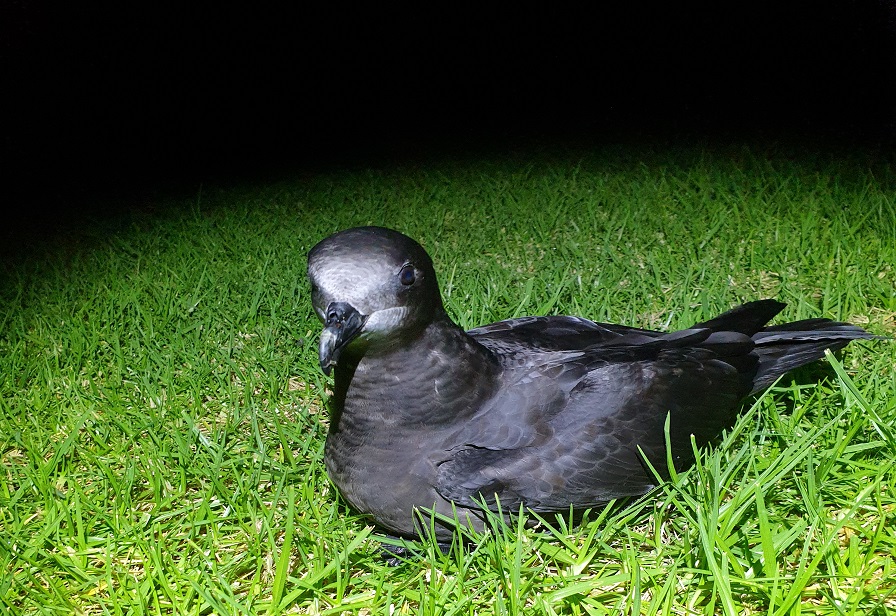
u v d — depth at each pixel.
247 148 1.95
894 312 1.06
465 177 1.62
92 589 0.86
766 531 0.80
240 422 0.99
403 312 0.82
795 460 0.85
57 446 0.96
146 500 0.92
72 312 1.17
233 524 0.90
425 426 0.85
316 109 2.15
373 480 0.85
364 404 0.85
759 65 2.07
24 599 0.85
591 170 1.58
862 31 2.14
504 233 1.33
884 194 1.29
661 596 0.80
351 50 2.43
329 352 0.80
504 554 0.84
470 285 1.15
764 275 1.15
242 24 2.57
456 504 0.85
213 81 2.32
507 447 0.86
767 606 0.81
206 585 0.84
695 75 2.07
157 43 2.48
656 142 1.71
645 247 1.22
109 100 2.24
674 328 1.06
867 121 1.70
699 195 1.37
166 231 1.46
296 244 1.33
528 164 1.65
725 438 0.90
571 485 0.85
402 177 1.66
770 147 1.61
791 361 0.94
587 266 1.19
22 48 2.46
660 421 0.87
